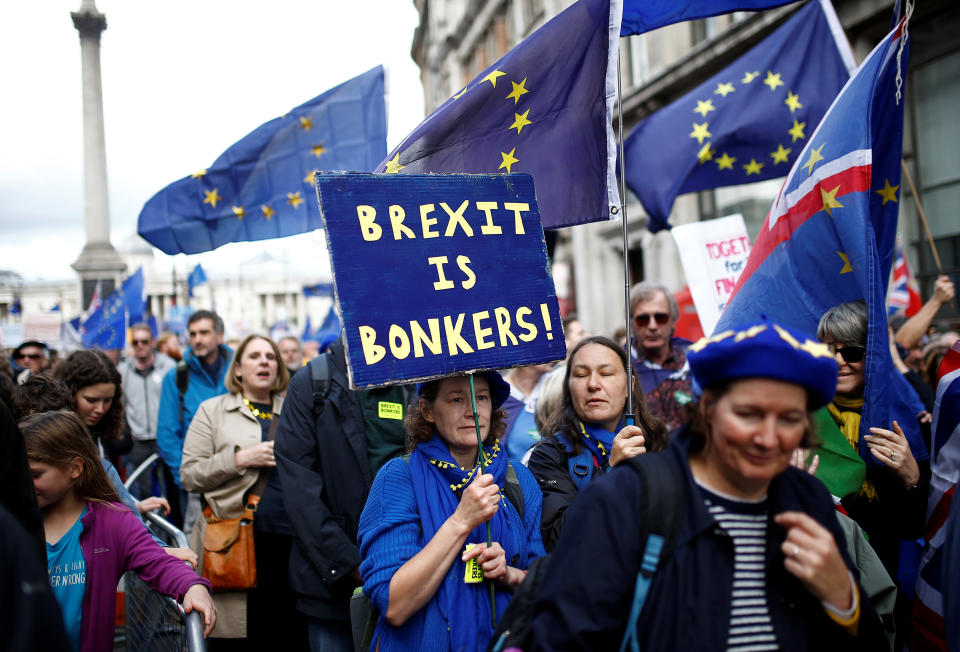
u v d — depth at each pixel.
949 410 2.51
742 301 3.44
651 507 1.59
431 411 2.50
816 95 4.97
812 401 1.55
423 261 2.35
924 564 2.47
